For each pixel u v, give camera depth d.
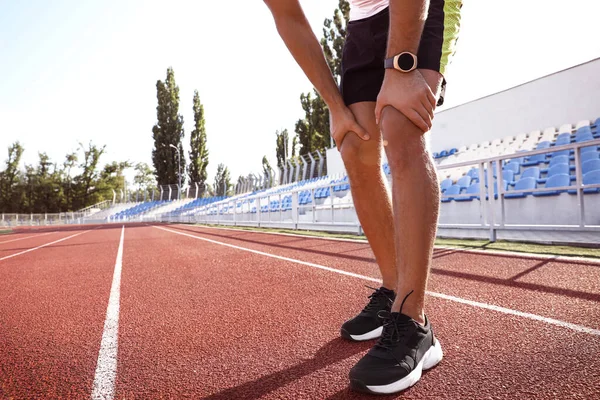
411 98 1.14
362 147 1.48
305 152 35.62
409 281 1.18
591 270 2.67
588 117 10.37
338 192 12.98
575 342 1.37
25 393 1.27
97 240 11.06
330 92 1.51
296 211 9.93
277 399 1.11
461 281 2.59
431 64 1.21
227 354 1.52
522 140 11.21
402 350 1.13
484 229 5.02
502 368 1.20
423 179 1.16
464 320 1.74
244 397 1.14
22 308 2.67
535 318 1.69
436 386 1.12
